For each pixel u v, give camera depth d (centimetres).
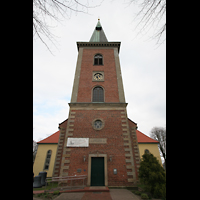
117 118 1456
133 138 1586
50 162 2297
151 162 1088
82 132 1379
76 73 1775
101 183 1200
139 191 1098
